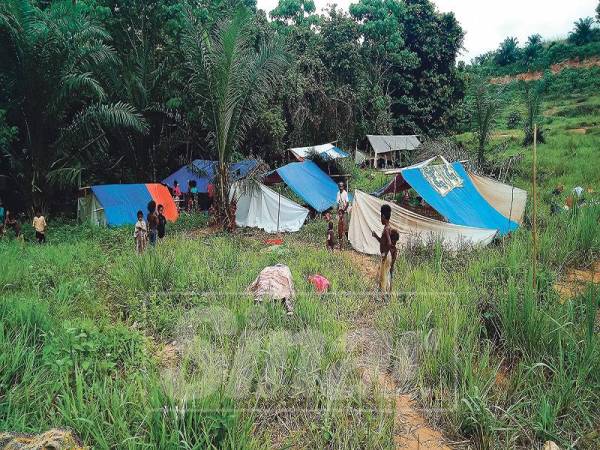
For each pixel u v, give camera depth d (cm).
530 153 3225
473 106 2525
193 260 1050
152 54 2262
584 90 5766
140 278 866
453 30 4631
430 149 2295
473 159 2209
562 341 596
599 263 1112
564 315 648
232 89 1619
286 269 873
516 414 491
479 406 479
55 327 589
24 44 1548
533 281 745
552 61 6925
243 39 1576
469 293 760
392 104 4472
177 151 2603
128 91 2130
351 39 4103
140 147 2289
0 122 1557
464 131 4847
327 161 2442
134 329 665
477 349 618
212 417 422
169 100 2200
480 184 1712
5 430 382
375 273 1140
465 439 472
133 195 1816
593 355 557
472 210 1459
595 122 4372
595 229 1207
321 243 1504
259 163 1811
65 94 1648
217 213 1775
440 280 888
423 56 4581
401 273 1014
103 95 1648
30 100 1653
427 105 4484
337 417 472
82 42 1697
